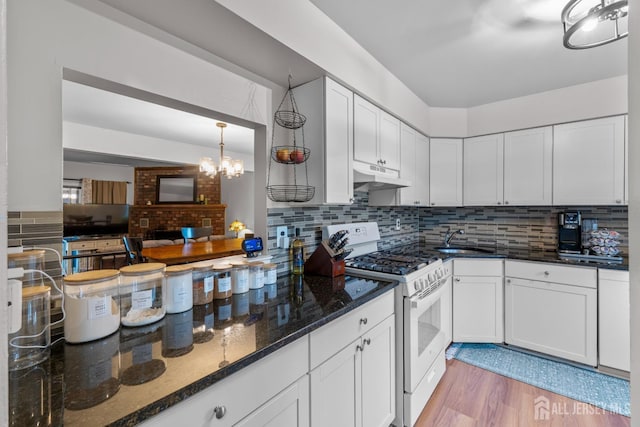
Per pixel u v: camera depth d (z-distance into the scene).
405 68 2.18
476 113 2.93
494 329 2.55
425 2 1.50
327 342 1.18
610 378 2.10
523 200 2.71
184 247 3.99
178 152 4.66
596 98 2.38
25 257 0.90
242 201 6.77
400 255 2.40
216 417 0.79
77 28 1.04
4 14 0.33
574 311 2.22
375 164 2.13
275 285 1.62
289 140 1.84
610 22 1.65
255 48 1.40
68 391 0.70
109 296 1.00
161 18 1.18
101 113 3.22
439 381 2.08
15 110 0.92
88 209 6.03
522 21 1.64
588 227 2.58
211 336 0.98
